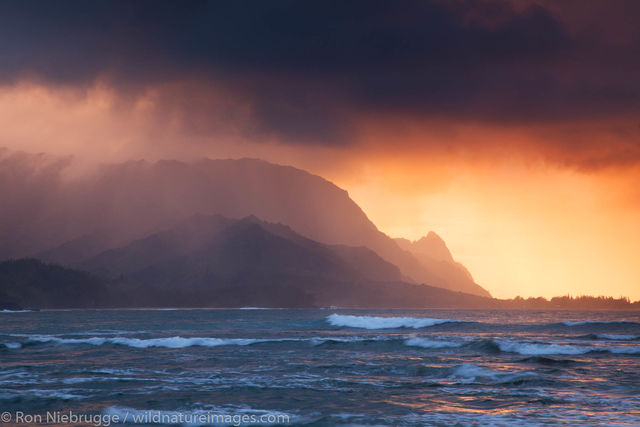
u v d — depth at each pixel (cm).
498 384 11581
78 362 15038
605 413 9038
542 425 8306
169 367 13962
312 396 10281
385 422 8450
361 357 16138
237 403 9688
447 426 8256
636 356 16475
